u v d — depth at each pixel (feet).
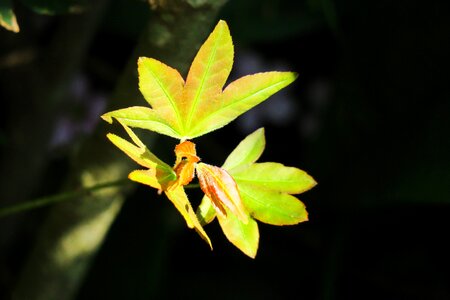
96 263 2.64
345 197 2.44
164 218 2.65
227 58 1.43
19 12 2.41
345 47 2.30
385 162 2.28
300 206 1.48
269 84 1.47
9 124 2.65
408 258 2.64
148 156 1.41
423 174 2.14
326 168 2.54
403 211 2.57
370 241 2.67
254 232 1.49
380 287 2.66
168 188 1.40
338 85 2.40
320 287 2.61
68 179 1.95
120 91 1.78
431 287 2.61
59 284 2.08
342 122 2.38
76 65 2.55
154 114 1.45
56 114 2.66
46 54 2.51
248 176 1.50
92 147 1.86
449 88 2.19
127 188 1.94
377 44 2.27
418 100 2.23
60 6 1.71
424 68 2.22
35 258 2.08
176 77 1.43
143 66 1.41
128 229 2.65
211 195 1.43
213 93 1.45
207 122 1.47
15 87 2.55
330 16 2.25
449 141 2.13
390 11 2.22
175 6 1.65
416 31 2.22
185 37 1.69
